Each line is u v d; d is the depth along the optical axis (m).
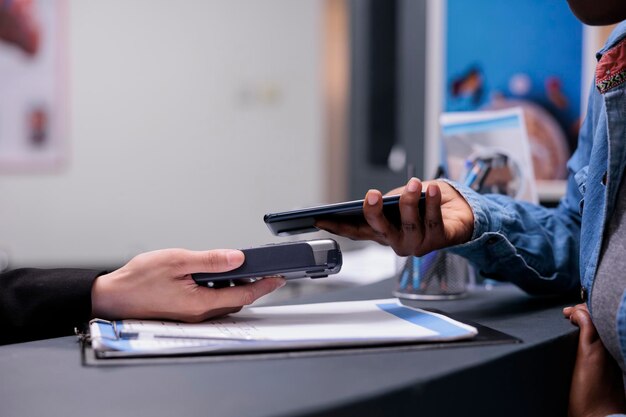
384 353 0.48
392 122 2.06
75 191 3.01
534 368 0.51
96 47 2.97
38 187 3.00
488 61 1.38
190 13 3.02
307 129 3.15
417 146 1.55
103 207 3.02
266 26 3.09
